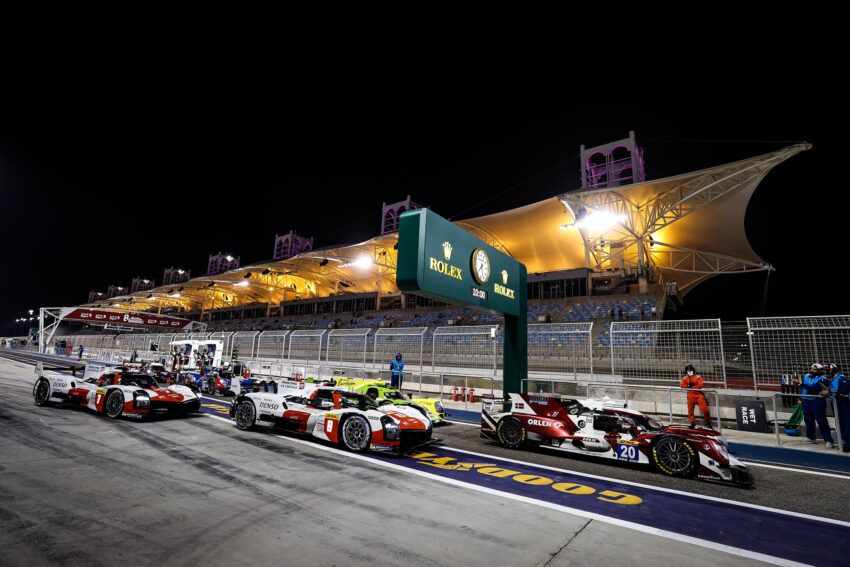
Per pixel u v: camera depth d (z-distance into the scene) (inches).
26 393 551.2
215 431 362.6
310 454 297.0
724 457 256.7
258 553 142.6
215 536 154.9
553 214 1412.4
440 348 751.1
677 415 469.4
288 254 3075.8
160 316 1782.7
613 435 299.6
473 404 591.8
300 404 365.7
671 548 160.1
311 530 164.2
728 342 494.3
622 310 1206.3
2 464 231.5
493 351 622.2
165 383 468.8
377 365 820.0
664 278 1847.9
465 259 365.4
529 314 1370.6
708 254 1501.0
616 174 1507.1
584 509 201.5
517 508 199.6
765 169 950.4
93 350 1590.8
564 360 611.8
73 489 198.4
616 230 1380.4
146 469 237.5
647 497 225.0
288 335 988.6
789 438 386.6
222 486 214.7
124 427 355.6
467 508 197.2
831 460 319.0
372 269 2071.9
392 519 179.6
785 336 459.8
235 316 2918.3
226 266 3619.6
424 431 321.4
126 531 155.8
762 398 425.7
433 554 147.0
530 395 350.0
